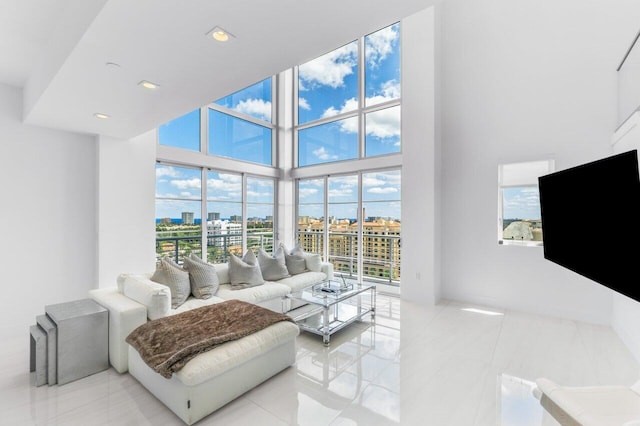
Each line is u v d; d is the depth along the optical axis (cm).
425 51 441
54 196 340
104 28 165
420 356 277
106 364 252
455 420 190
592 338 312
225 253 544
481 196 431
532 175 398
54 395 214
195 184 497
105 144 364
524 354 279
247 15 160
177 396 188
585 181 218
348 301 438
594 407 143
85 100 262
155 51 190
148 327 236
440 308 417
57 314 241
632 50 296
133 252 386
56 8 203
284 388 226
